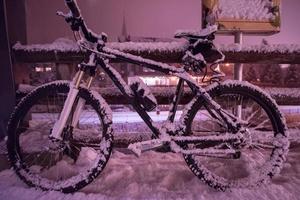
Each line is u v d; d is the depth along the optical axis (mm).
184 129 2438
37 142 2797
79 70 2350
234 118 2451
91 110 2719
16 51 2820
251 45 2893
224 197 2293
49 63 2934
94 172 2379
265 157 2801
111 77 2426
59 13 2266
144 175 2646
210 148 2471
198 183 2498
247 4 3070
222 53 2779
